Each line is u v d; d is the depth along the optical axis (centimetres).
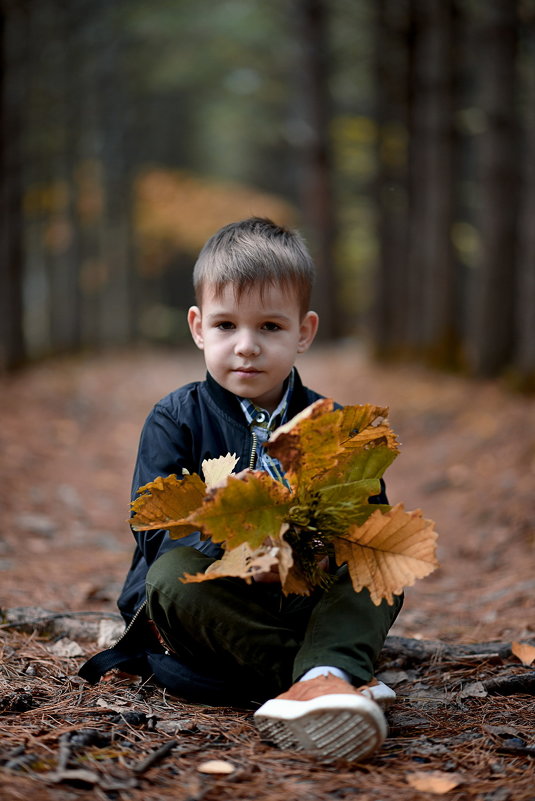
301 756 173
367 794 156
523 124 876
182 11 1747
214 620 193
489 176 851
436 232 1048
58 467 631
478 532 456
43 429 757
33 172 1525
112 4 1507
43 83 1491
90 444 745
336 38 1656
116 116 2027
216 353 212
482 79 836
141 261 2627
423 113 1052
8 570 358
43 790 150
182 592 194
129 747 175
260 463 216
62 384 1063
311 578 184
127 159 2100
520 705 211
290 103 2156
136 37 1797
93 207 1988
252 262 207
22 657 238
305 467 178
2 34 998
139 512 191
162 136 3050
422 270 1134
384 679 236
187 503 192
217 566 176
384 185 1341
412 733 190
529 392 748
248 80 2177
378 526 179
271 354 210
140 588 219
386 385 973
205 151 3316
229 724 192
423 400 847
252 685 201
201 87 2416
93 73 1769
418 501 556
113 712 196
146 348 2159
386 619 195
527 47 847
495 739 186
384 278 1330
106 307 2172
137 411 949
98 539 448
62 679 222
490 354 877
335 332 1808
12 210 1153
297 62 1587
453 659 245
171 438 218
